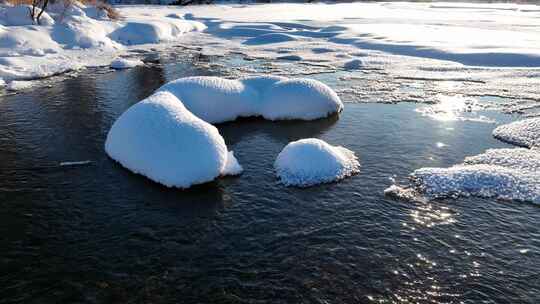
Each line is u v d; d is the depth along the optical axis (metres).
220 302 4.23
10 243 5.27
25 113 10.36
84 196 6.39
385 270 4.71
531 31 22.53
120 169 7.26
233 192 6.47
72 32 19.69
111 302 4.26
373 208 5.99
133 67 15.99
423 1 69.62
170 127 6.94
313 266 4.77
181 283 4.52
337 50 19.11
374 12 40.28
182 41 23.11
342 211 5.92
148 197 6.34
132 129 7.25
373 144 8.34
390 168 7.25
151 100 7.74
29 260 4.94
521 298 4.32
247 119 9.99
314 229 5.49
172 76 14.33
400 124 9.49
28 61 15.50
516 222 5.62
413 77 13.88
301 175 6.80
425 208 5.97
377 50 18.92
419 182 6.66
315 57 17.72
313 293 4.36
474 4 57.44
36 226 5.63
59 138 8.73
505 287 4.47
